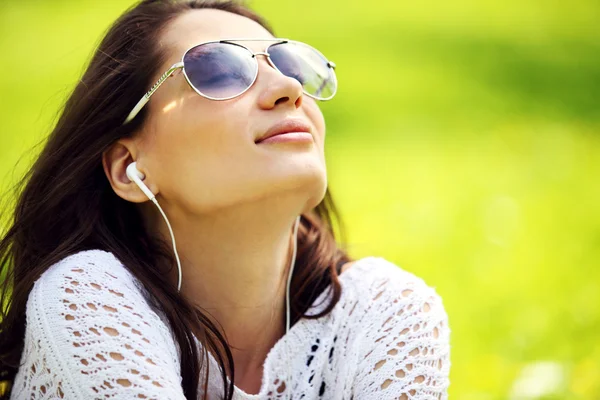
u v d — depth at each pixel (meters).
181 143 2.99
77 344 2.76
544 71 13.48
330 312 3.23
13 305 3.15
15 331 3.20
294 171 2.88
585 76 13.20
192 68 3.00
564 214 7.94
